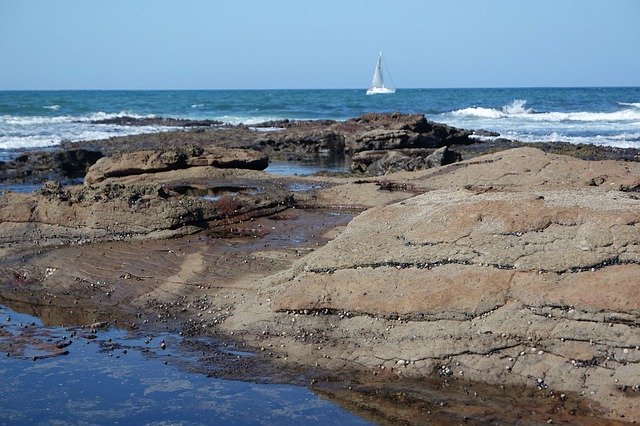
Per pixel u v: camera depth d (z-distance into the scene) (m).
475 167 17.62
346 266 9.48
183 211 13.73
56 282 12.05
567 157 17.38
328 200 16.42
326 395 8.04
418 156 26.70
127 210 13.73
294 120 50.72
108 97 101.94
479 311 8.40
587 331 7.86
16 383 8.50
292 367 8.66
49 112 61.03
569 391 7.61
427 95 106.38
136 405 7.93
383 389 8.07
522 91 132.50
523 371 7.92
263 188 17.88
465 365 8.17
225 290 10.86
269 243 12.95
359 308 9.03
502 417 7.38
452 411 7.56
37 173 26.03
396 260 9.21
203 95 115.81
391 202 16.00
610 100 80.00
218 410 7.79
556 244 8.50
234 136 38.09
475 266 8.75
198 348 9.32
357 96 103.00
